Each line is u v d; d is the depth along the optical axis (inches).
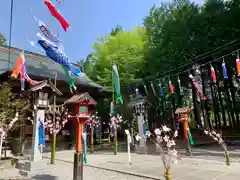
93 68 775.7
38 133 241.6
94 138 553.6
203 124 685.9
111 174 213.0
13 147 374.3
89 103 176.4
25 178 204.2
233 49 467.2
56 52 193.2
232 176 183.5
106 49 730.2
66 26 198.4
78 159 163.5
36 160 234.1
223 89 633.6
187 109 335.3
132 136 438.0
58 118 368.8
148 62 593.9
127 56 641.6
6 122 298.0
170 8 597.6
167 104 663.1
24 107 297.0
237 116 612.4
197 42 498.3
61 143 466.6
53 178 201.2
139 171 217.5
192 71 541.0
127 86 600.4
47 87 254.8
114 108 557.9
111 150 433.7
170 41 550.9
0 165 249.4
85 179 195.9
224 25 485.1
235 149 364.8
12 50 521.0
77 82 507.8
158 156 320.5
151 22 647.8
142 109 499.5
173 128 610.9
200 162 254.4
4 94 286.8
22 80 308.0
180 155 308.5
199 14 522.9
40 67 486.0
